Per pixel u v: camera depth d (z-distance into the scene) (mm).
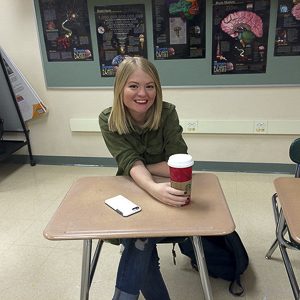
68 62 3035
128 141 1474
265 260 1961
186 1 2658
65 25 2910
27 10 2928
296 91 2764
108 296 1761
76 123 3236
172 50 2822
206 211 1142
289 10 2549
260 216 2381
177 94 2965
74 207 1206
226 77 2828
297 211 1142
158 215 1129
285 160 2998
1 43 3072
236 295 1720
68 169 3346
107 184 1376
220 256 1789
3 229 2367
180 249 1938
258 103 2861
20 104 3229
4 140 3410
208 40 2742
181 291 1772
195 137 3080
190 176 1145
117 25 2828
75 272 1937
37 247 2162
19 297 1776
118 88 1354
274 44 2658
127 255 1282
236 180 2941
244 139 3004
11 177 3209
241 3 2596
